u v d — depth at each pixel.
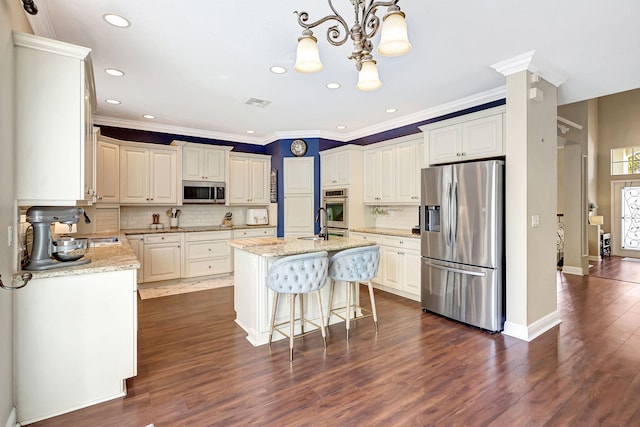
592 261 7.45
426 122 4.60
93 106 2.80
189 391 2.18
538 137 3.11
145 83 3.46
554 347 2.83
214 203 5.61
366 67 1.80
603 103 8.52
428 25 2.35
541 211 3.17
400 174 4.70
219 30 2.42
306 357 2.67
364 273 3.07
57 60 1.94
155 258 4.91
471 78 3.35
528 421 1.87
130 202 4.86
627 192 8.28
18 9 1.92
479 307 3.24
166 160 5.19
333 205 5.50
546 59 2.92
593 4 2.10
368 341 2.97
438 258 3.64
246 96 3.88
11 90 1.76
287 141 5.85
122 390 2.12
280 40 2.57
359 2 1.64
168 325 3.38
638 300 4.29
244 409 1.99
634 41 2.61
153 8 2.14
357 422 1.87
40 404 1.89
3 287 1.57
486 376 2.35
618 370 2.43
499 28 2.40
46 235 2.00
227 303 4.14
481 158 3.51
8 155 1.72
